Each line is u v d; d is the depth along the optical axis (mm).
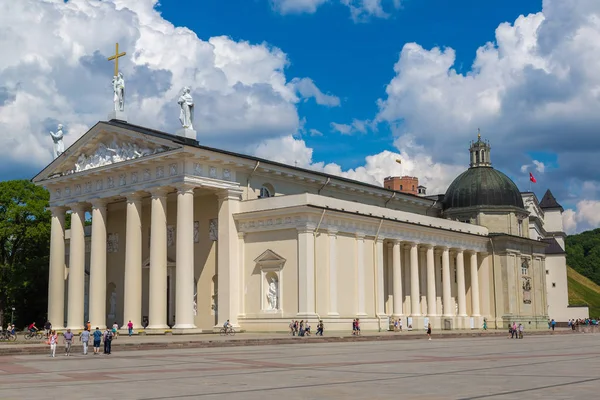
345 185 83500
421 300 83375
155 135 68500
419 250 83875
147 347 50312
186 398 21438
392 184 143125
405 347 50500
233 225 69938
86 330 46312
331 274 68188
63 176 76938
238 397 21500
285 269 67250
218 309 69188
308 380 26234
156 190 68375
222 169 69625
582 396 20516
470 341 62062
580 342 60250
